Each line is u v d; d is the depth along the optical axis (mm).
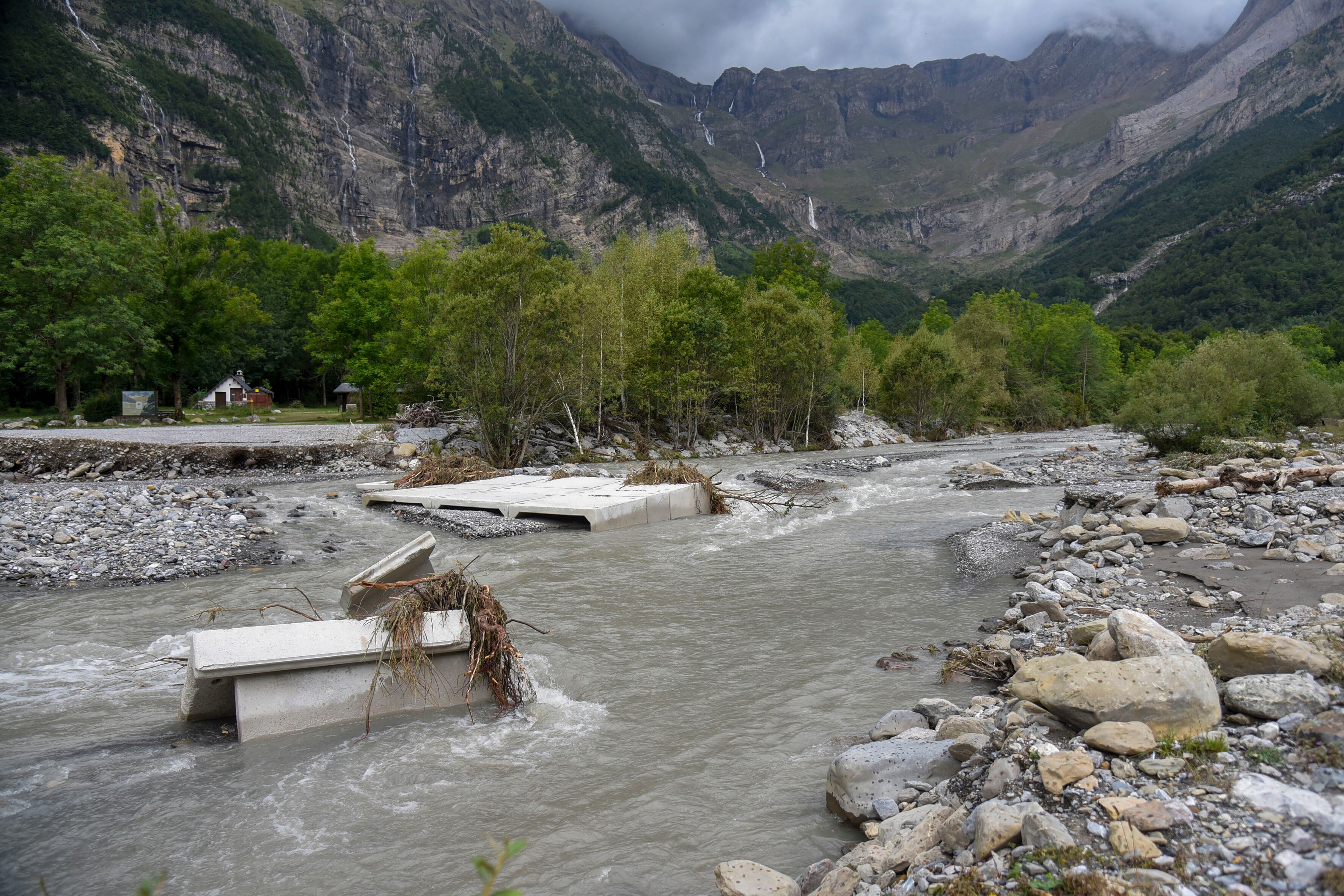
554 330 35250
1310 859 3154
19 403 59250
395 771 6004
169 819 5254
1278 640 5039
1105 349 96312
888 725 6285
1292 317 154125
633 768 6047
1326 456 23297
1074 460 32094
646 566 14148
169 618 10523
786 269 82250
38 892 4402
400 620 7246
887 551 15102
